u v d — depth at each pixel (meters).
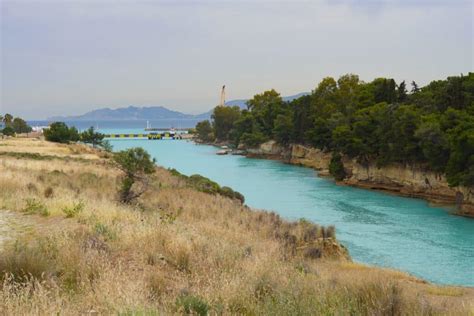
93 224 13.23
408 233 36.62
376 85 102.00
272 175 83.44
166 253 10.85
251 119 152.25
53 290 6.66
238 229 22.36
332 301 7.43
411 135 60.81
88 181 32.06
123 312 5.66
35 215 15.09
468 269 25.70
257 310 7.02
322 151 98.81
